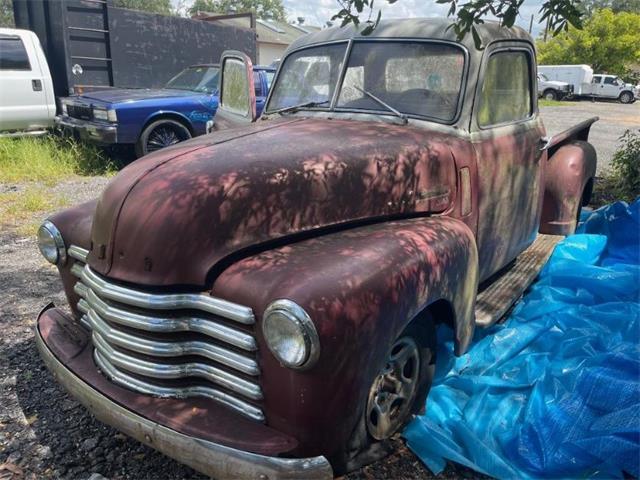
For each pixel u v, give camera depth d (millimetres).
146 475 2652
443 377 3129
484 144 3457
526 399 2967
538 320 3697
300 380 2074
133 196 2426
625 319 3443
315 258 2295
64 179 9086
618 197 7535
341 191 2684
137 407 2281
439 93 3404
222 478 2057
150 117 9242
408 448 2768
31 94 10094
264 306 2096
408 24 3590
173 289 2281
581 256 4664
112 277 2381
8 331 3973
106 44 10852
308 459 2008
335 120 3465
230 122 4086
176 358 2295
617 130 17312
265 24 38562
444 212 3176
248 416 2213
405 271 2332
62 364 2615
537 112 4301
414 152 3008
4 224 6691
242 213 2396
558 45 43531
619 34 41562
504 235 3893
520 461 2633
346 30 3771
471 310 2914
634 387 2729
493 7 2742
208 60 12695
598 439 2549
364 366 2170
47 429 2953
